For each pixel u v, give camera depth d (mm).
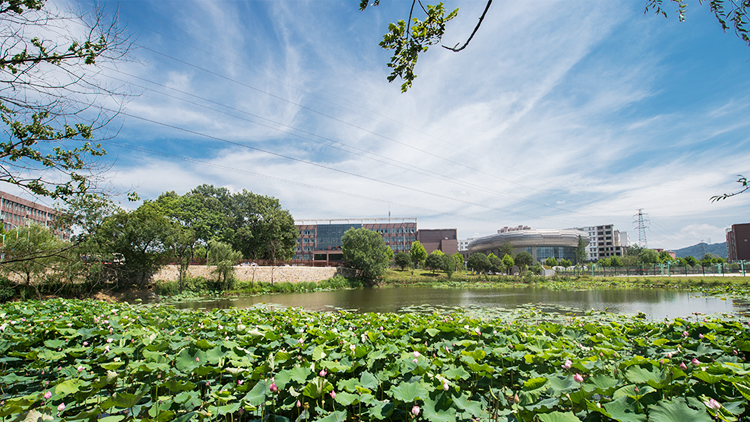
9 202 41469
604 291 38562
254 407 3621
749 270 55562
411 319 9219
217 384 4785
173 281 30734
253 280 39438
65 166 7672
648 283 45625
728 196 4758
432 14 4715
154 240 26094
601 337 6910
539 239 100188
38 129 6871
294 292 39406
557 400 3836
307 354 5371
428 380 4105
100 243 20812
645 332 7801
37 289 19828
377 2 4645
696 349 5793
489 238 110188
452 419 3291
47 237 20719
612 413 3154
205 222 45188
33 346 6395
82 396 4008
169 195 46125
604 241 129250
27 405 3508
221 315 10859
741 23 4027
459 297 31562
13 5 5840
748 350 5328
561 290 41562
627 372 4055
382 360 5090
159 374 4945
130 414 3887
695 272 58406
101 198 8641
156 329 7211
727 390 3568
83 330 6816
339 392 4043
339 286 48562
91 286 23062
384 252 57062
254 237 51750
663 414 2980
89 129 7555
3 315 8852
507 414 3947
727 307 21656
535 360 5086
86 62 6590
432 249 100062
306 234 100312
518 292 38531
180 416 3564
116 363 4543
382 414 3578
